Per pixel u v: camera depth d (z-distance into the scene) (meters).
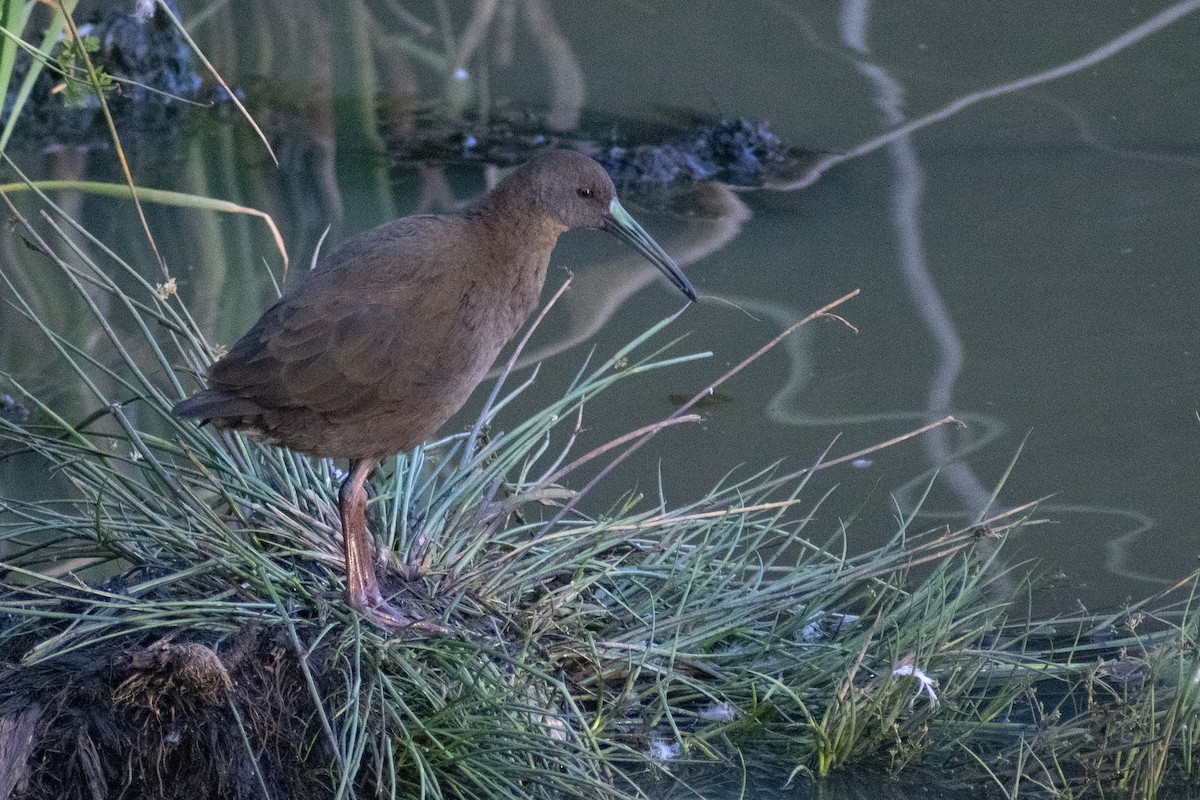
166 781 7.30
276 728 7.45
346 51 18.42
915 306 12.77
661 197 14.86
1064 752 8.10
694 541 9.76
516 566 8.78
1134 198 14.55
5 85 8.88
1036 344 12.20
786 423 11.22
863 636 8.88
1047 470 10.64
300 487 9.10
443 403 8.12
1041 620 9.16
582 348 12.14
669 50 18.36
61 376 11.67
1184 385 11.57
